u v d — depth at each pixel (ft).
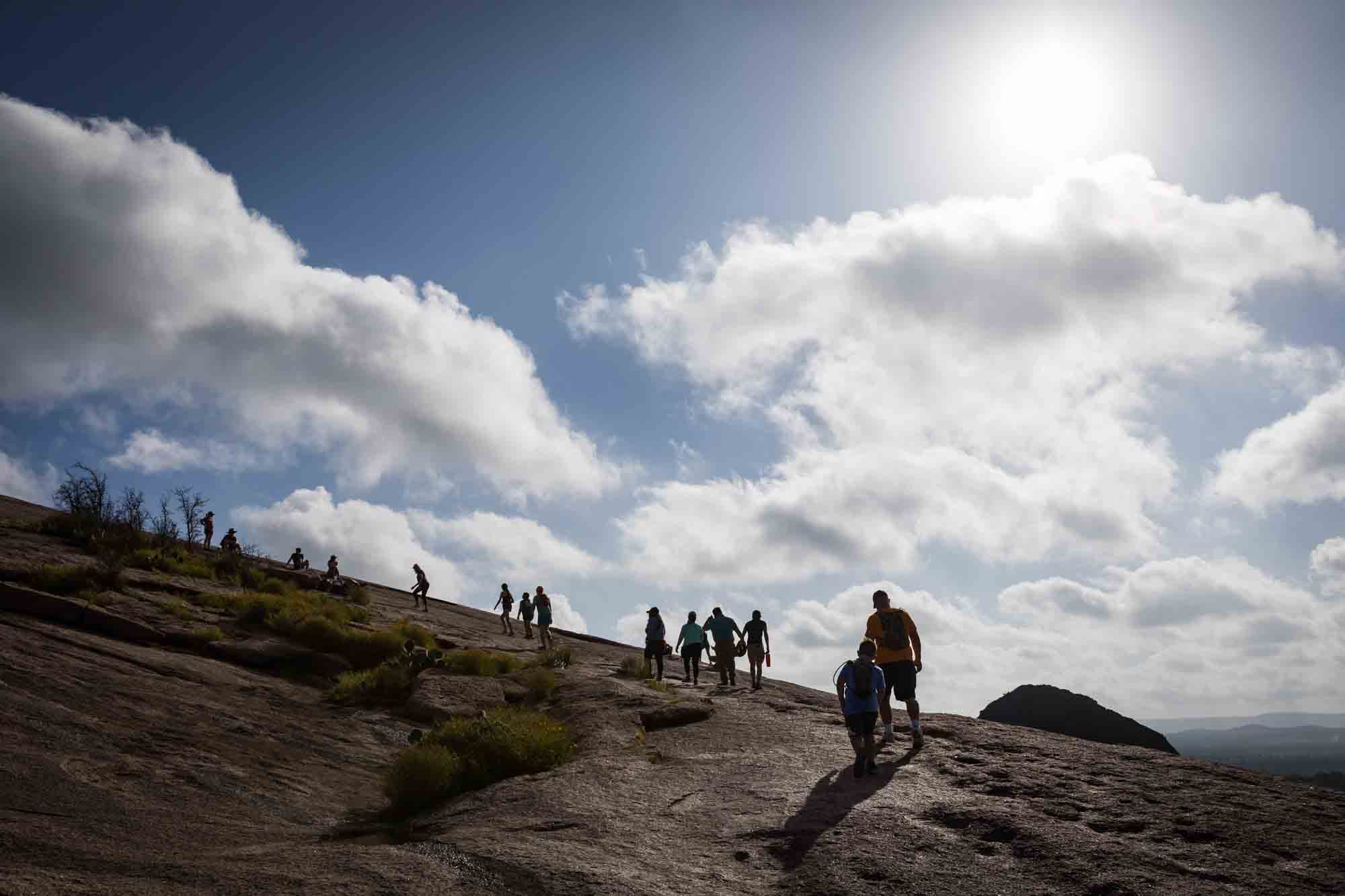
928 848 20.40
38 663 37.06
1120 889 17.88
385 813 28.12
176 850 20.43
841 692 27.73
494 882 18.12
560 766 31.81
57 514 76.84
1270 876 18.51
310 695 47.62
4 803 21.89
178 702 37.91
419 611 92.43
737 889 18.30
